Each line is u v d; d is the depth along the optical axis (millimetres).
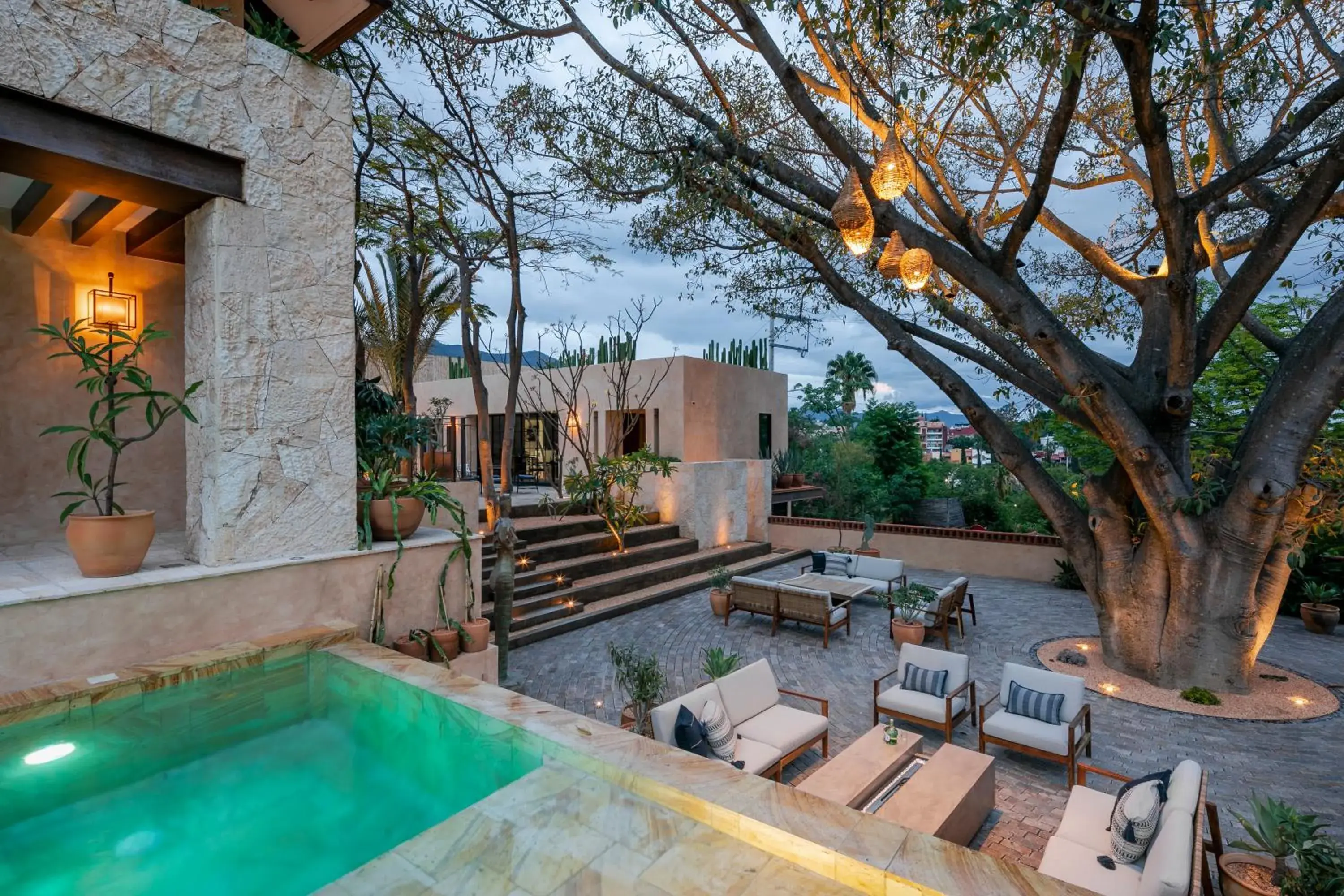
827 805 2760
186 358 4926
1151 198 8852
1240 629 6793
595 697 6777
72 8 3963
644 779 2959
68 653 3768
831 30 6934
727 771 3043
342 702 4254
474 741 3617
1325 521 6789
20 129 3834
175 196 4605
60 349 5797
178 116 4410
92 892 2611
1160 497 6812
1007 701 5738
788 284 9641
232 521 4625
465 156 8930
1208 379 12664
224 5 5430
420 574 5574
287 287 4957
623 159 8461
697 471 13359
